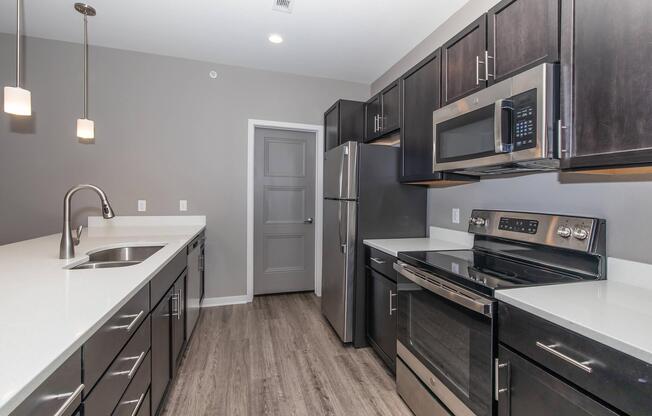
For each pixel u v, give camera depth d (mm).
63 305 937
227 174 3275
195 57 3088
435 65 1999
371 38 2658
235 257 3340
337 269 2562
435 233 2492
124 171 2977
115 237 2336
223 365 2176
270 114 3393
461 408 1335
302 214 3734
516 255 1680
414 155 2236
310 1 2168
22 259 1556
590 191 1397
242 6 2236
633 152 970
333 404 1792
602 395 815
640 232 1221
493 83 1538
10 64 2684
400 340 1842
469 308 1276
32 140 2748
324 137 3559
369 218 2451
